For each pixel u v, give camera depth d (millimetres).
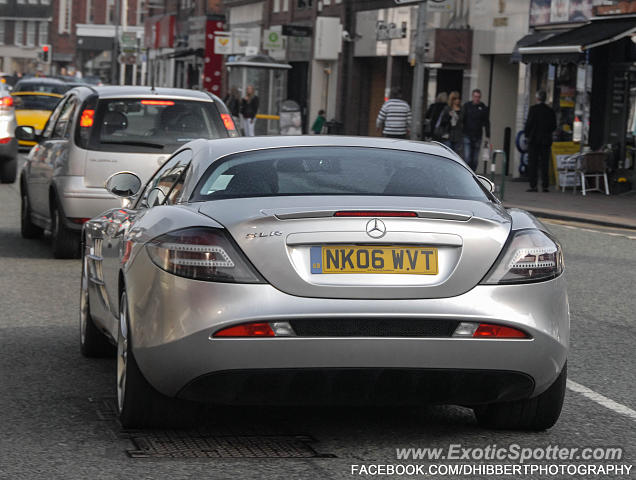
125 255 7688
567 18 38031
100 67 148500
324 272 6875
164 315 6934
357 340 6781
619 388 9297
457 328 6898
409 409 8414
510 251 7074
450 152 8461
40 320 11898
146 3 106062
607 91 35312
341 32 57438
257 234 6898
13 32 153500
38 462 6875
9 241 18609
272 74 68375
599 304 13945
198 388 6945
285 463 6930
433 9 40094
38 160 17750
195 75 90375
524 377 7105
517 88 43438
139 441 7367
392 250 6941
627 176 33812
